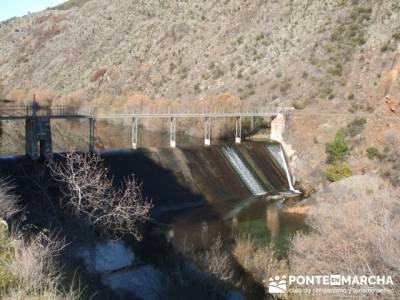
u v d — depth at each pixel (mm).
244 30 85500
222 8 94625
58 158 35688
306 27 75625
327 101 59969
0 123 64938
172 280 21500
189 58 87250
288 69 69625
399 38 60969
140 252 26438
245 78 73250
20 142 54812
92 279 18906
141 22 110688
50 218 22484
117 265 23953
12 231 15328
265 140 57562
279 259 27359
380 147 48531
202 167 44406
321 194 42188
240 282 23344
